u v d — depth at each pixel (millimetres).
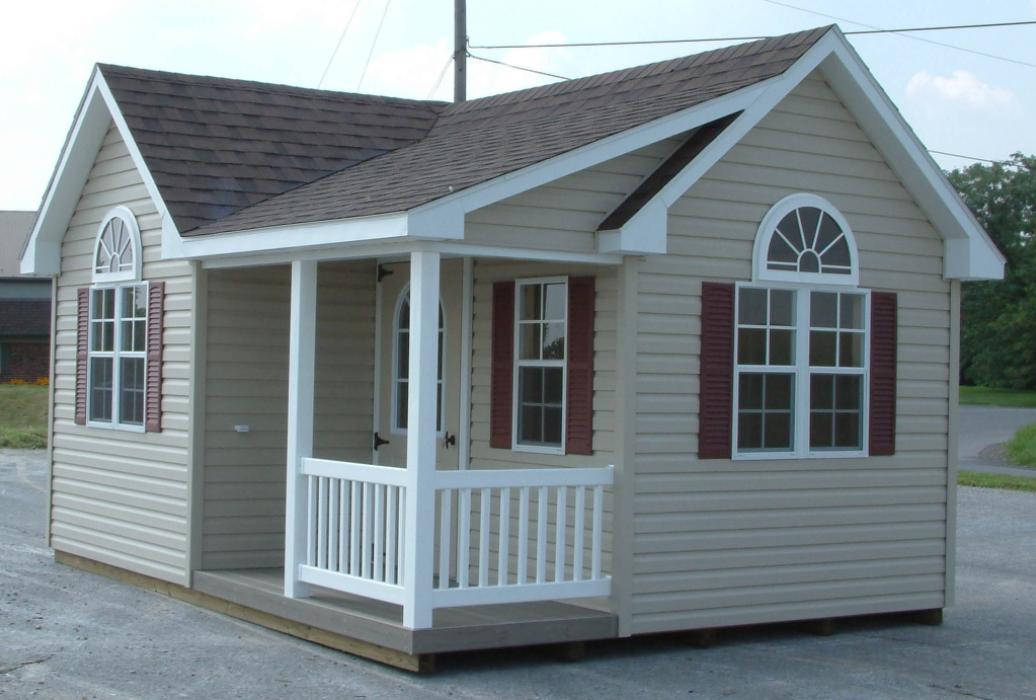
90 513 13078
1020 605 12547
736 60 10922
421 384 8898
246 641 9945
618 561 9617
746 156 10367
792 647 10344
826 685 9094
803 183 10664
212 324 11570
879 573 11016
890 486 11102
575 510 9812
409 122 13727
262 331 11805
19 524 16781
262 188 11828
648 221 9508
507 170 9078
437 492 11211
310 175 12234
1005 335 68875
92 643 9805
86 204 13406
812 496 10641
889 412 11117
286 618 10117
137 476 12312
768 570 10383
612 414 9805
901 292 11227
